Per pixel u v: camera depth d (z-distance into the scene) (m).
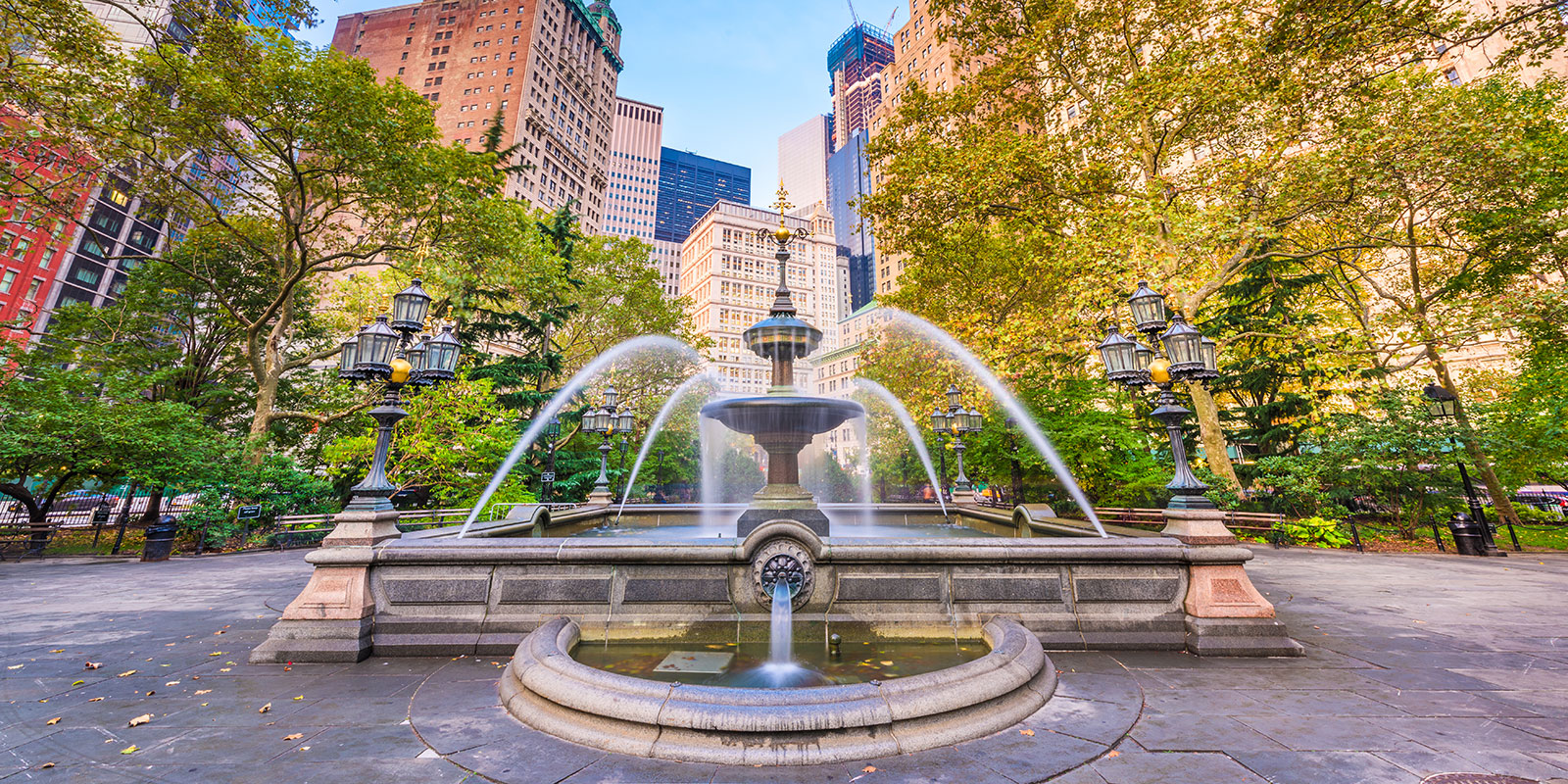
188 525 14.56
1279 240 18.89
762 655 4.95
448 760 3.13
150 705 4.01
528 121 84.19
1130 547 5.58
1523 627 6.21
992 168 18.45
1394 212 15.70
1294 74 15.84
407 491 20.06
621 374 31.47
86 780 2.86
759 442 8.66
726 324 95.50
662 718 3.22
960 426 14.59
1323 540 15.04
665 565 5.58
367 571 5.48
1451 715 3.73
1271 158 15.58
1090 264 16.08
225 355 24.30
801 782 2.84
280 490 16.97
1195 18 17.59
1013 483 19.73
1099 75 19.66
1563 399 16.58
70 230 46.22
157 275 21.70
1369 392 18.27
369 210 19.42
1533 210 15.36
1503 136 13.26
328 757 3.17
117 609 7.44
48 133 15.80
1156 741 3.35
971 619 5.46
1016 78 20.58
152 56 15.29
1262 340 21.39
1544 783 2.77
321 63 15.52
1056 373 19.94
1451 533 14.30
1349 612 7.03
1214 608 5.37
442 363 6.67
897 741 3.18
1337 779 2.84
